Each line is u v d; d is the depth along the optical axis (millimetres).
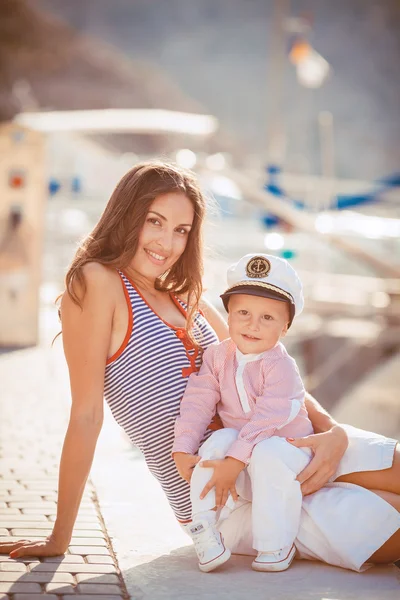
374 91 51094
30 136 12102
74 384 3783
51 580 3490
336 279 16016
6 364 10430
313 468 3654
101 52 37625
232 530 3844
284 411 3627
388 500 3721
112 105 35906
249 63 52438
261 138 48844
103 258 3898
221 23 53312
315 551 3752
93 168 17594
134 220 3896
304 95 49906
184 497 3939
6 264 12141
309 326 15406
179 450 3670
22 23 34312
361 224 15109
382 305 15148
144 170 3963
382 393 15094
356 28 52750
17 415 7422
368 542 3668
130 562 3814
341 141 49062
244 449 3576
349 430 3885
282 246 15320
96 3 52250
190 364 3906
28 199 12164
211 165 15445
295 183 16938
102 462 5738
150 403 3824
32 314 12211
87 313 3770
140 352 3840
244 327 3682
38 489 5027
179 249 3984
